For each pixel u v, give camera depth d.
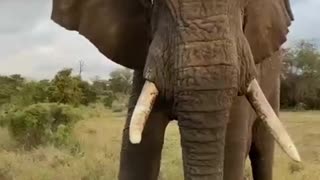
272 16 5.25
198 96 4.16
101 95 57.25
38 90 31.47
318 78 58.50
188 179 4.26
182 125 4.25
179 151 18.91
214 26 4.21
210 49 4.18
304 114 53.72
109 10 5.27
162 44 4.40
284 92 59.41
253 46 5.18
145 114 4.33
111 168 14.77
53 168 15.30
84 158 16.73
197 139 4.20
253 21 5.12
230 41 4.22
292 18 5.75
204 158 4.21
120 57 5.32
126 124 5.67
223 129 4.21
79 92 36.31
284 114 53.84
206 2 4.26
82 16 5.34
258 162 7.84
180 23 4.27
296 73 58.69
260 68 6.72
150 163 5.59
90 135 24.77
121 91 61.72
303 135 34.06
